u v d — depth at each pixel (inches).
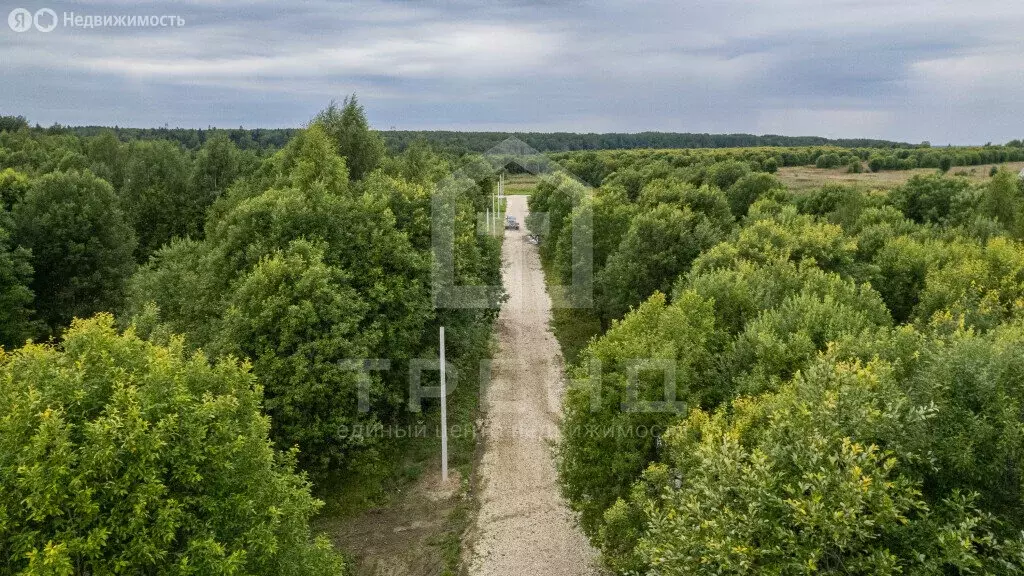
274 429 884.0
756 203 2202.3
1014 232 1642.5
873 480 400.8
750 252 1248.8
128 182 2358.5
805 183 4298.7
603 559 725.9
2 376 500.4
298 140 1756.9
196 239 2081.7
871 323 834.2
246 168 2630.4
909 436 451.8
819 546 387.9
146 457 448.8
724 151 5585.6
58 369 492.7
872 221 1893.5
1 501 414.9
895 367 614.9
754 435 563.5
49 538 429.1
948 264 1132.5
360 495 938.1
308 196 1124.5
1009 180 1898.4
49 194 1542.8
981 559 393.1
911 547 404.2
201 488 511.5
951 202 2201.0
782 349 721.6
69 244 1492.4
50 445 430.0
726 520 433.7
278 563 548.4
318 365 855.7
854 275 1290.6
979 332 667.4
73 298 1534.2
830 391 486.3
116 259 1615.4
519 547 826.2
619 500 663.1
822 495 396.2
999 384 459.8
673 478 685.9
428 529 864.9
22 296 1289.4
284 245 984.9
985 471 425.4
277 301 855.7
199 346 938.1
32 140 3427.7
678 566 452.8
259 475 553.3
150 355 550.9
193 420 507.2
